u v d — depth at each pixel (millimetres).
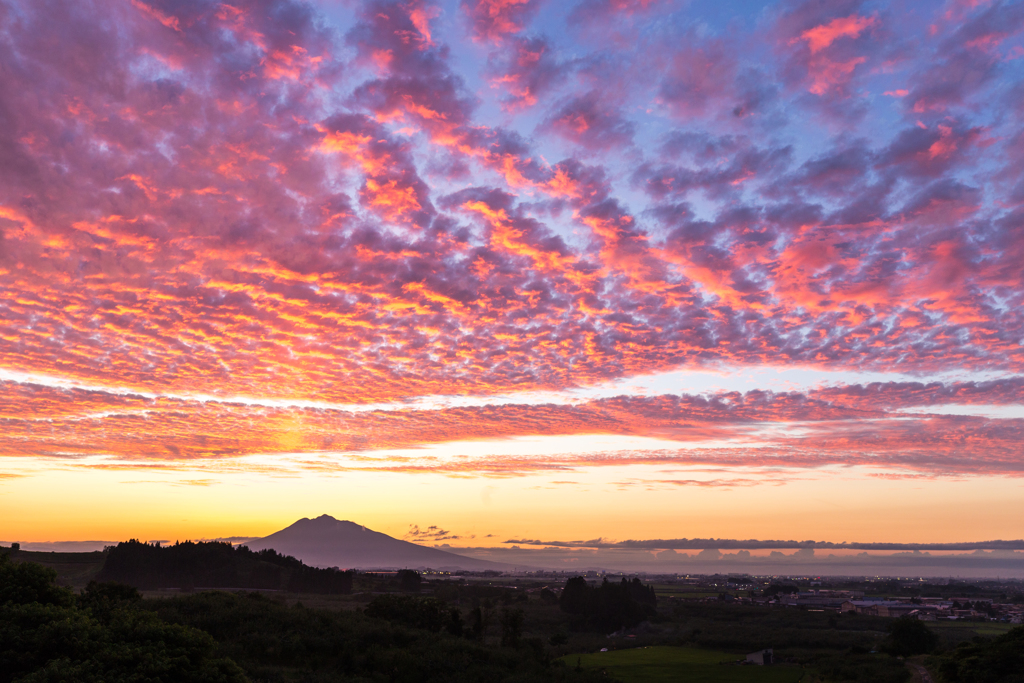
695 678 81062
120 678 26203
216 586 172500
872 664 87375
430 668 55844
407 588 193500
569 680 60344
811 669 88938
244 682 31656
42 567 36906
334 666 55094
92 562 184375
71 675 25312
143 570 168500
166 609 62562
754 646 114375
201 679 29797
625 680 78812
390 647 60906
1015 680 54219
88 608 38125
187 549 181875
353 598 148250
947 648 93000
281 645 55906
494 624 108000
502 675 57844
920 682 72625
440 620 79938
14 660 26703
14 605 31719
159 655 28984
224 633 58250
